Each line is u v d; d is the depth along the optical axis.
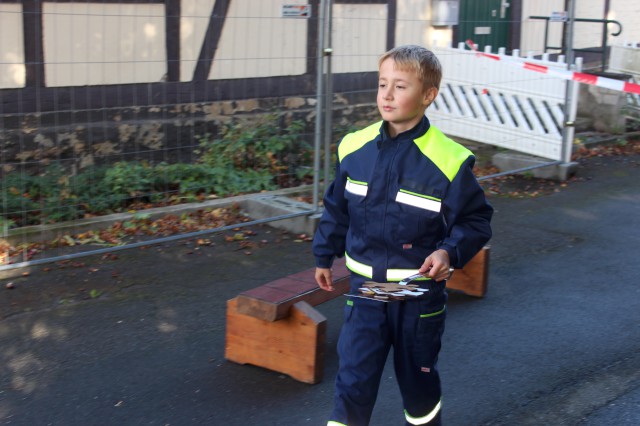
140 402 4.07
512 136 9.46
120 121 7.97
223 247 6.54
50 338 4.82
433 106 10.35
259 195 7.56
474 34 11.02
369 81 9.00
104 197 7.14
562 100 8.88
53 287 5.58
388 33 9.27
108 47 8.27
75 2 8.01
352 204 3.06
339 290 4.57
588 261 6.41
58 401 4.08
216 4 8.66
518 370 4.47
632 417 3.97
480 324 5.11
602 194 8.50
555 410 4.03
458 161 2.93
